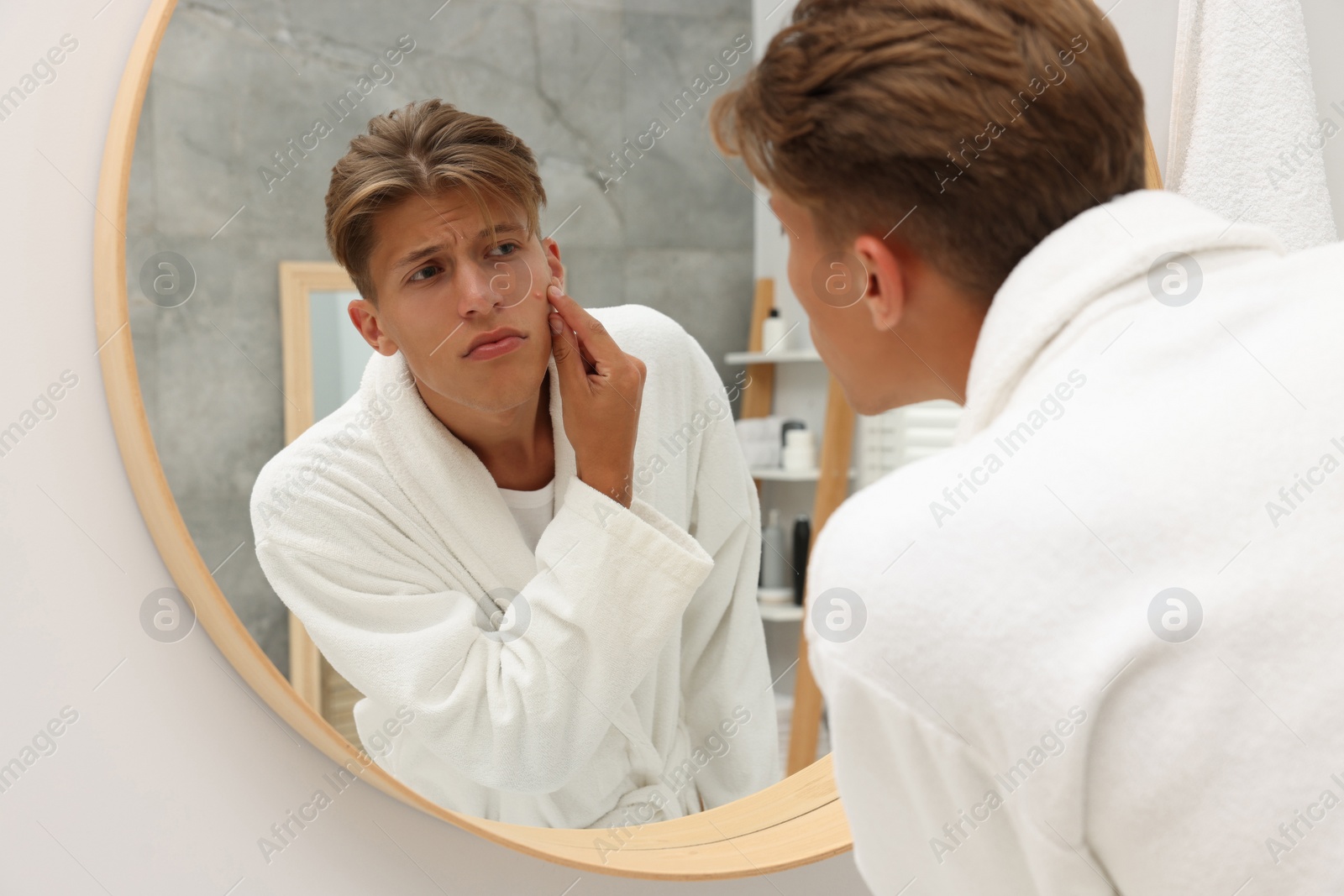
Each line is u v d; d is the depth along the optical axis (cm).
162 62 69
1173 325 36
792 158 42
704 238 92
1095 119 38
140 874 61
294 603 73
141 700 60
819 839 77
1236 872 30
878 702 34
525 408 83
